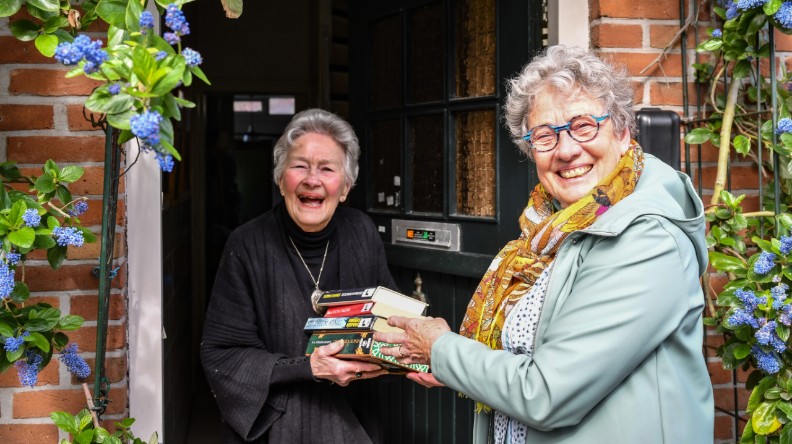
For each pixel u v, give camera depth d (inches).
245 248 78.6
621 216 52.4
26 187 77.6
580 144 56.6
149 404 84.1
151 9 84.0
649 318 50.3
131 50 45.2
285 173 77.7
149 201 83.5
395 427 113.6
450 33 102.3
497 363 54.3
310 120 78.7
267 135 261.1
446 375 57.2
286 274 78.3
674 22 89.9
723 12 86.7
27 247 58.7
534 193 65.4
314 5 193.9
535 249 60.0
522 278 61.1
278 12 239.6
